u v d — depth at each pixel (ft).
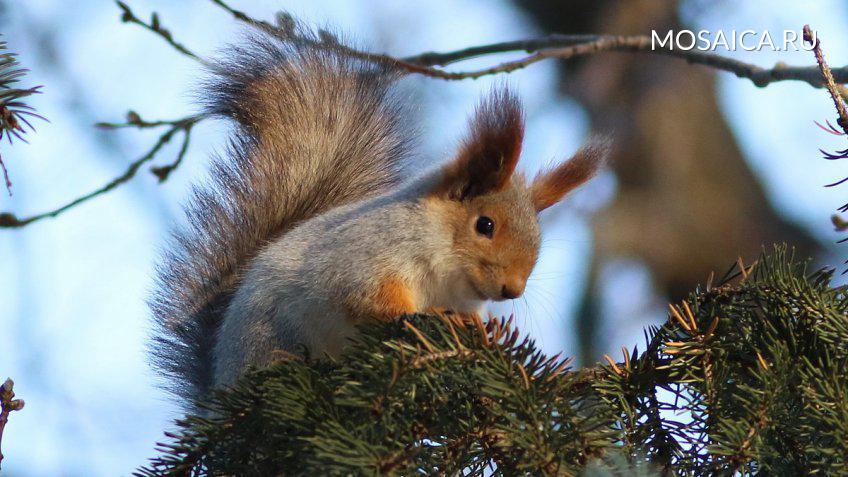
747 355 12.59
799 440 12.51
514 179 13.03
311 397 12.50
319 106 13.33
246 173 13.29
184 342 13.19
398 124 13.35
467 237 12.92
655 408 12.57
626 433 12.53
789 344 12.59
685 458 12.52
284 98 13.34
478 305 13.00
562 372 12.53
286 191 13.25
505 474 12.51
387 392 12.48
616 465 12.43
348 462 12.40
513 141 12.94
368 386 12.49
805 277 12.61
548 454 12.44
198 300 13.21
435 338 12.60
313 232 12.98
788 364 12.53
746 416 12.53
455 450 12.50
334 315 12.92
